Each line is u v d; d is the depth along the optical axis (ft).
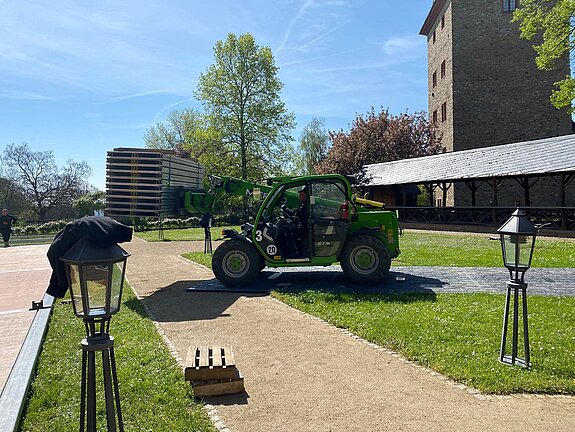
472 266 39.96
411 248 54.24
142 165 40.60
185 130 196.65
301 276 37.14
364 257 31.89
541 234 68.08
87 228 9.89
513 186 103.04
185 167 47.52
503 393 14.57
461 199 106.83
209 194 40.11
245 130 133.90
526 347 16.44
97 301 9.87
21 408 13.41
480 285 31.40
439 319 22.41
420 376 16.14
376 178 104.06
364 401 14.24
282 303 27.94
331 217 32.32
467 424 12.67
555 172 63.87
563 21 70.23
